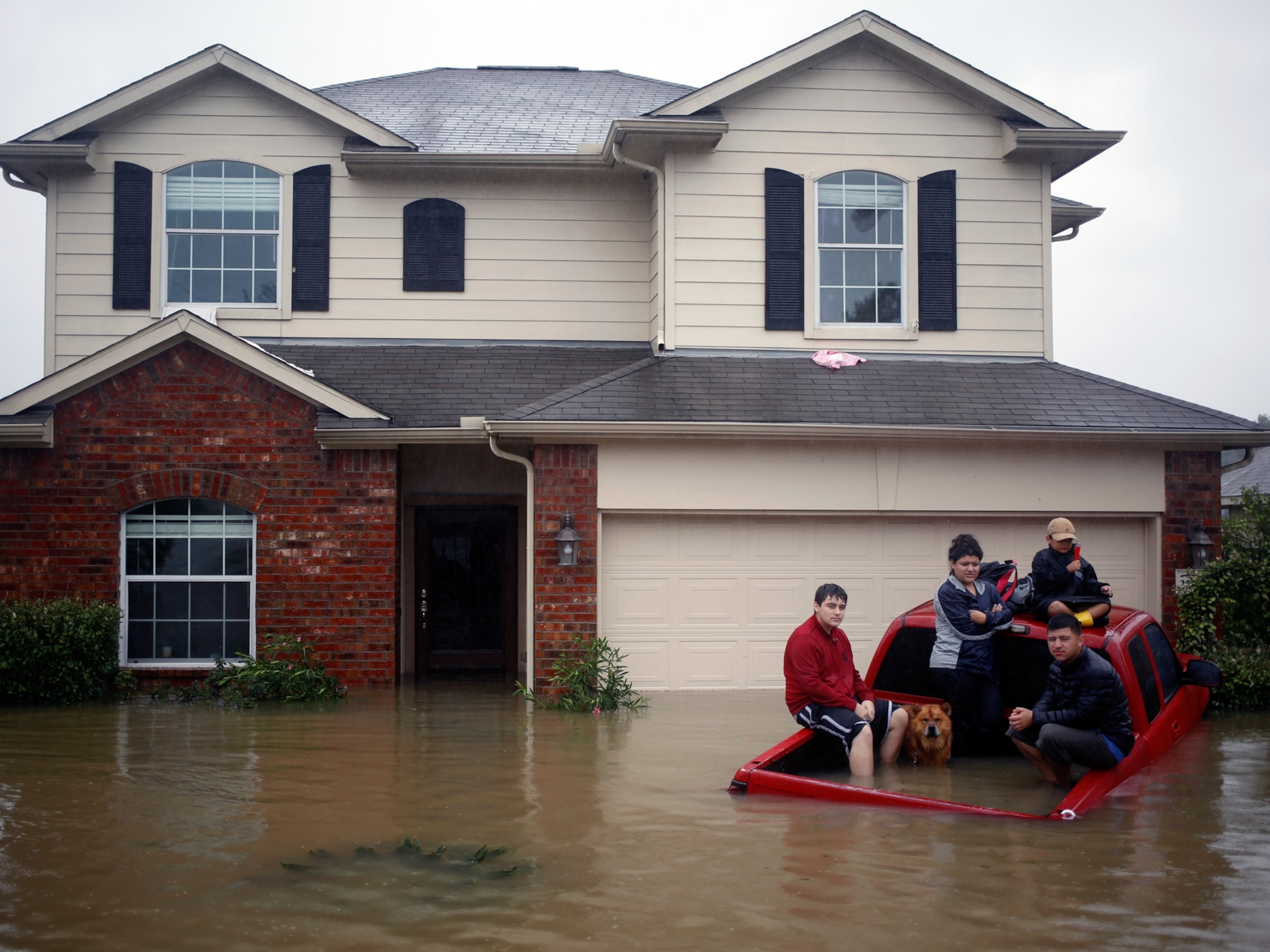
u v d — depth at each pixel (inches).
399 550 503.2
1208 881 212.1
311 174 573.9
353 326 575.8
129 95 559.2
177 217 571.5
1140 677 314.5
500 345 581.3
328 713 426.6
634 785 295.7
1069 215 631.8
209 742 361.7
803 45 535.5
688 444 476.1
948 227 548.7
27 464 480.1
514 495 560.7
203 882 212.4
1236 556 471.5
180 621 490.9
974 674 318.7
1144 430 479.8
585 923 190.2
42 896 204.1
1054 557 335.9
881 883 210.5
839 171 546.6
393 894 205.0
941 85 550.9
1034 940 181.9
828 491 482.6
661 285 541.3
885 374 525.7
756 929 187.0
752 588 487.2
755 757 337.7
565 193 587.8
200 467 484.4
